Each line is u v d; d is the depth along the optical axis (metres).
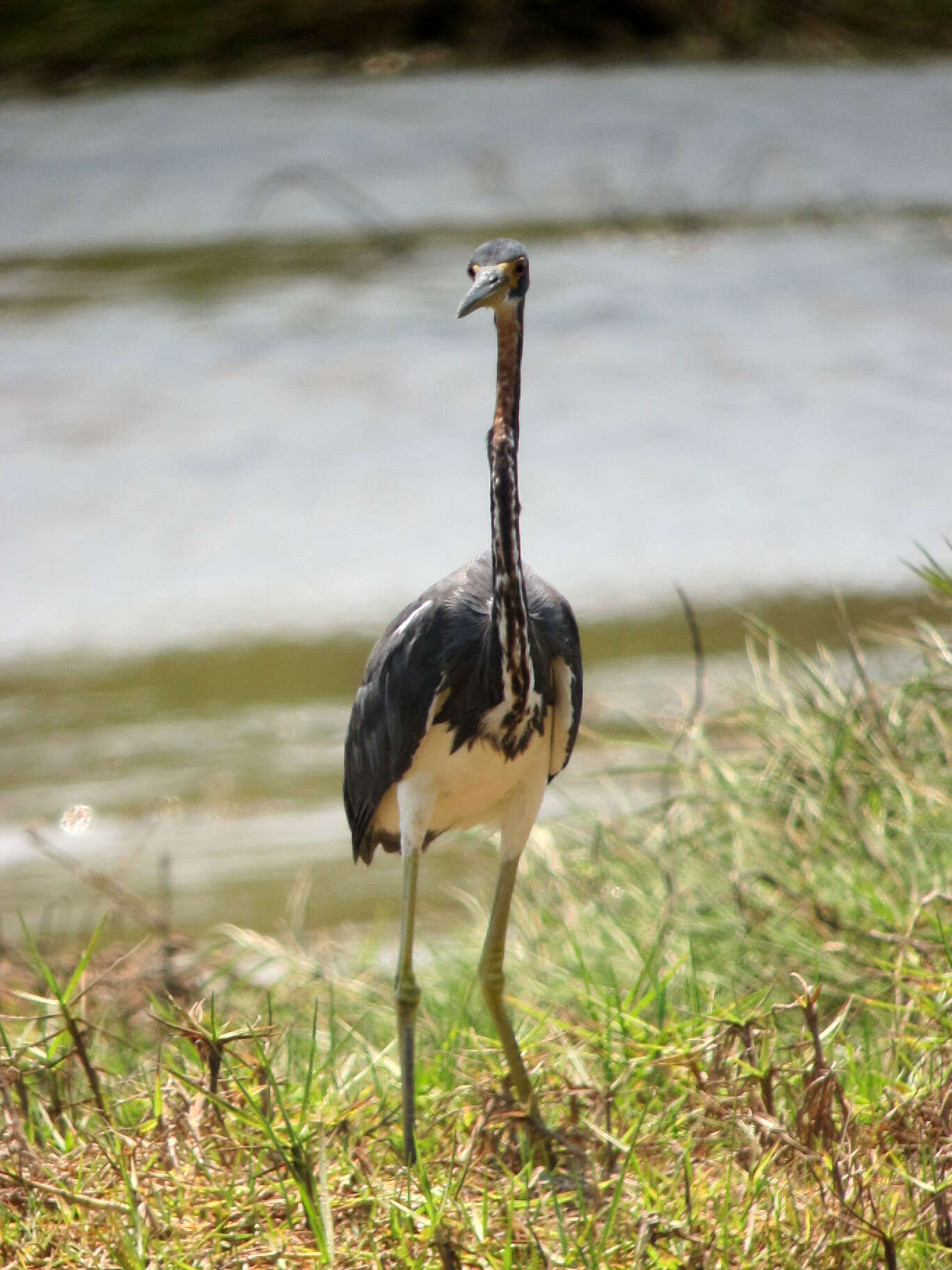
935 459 17.25
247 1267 5.05
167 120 33.69
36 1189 5.37
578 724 6.53
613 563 15.23
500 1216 5.24
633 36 38.25
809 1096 5.43
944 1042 5.91
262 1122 5.37
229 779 11.77
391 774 6.44
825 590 14.35
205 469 17.58
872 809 8.02
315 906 9.73
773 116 33.66
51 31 36.31
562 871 8.77
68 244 27.23
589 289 24.12
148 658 13.87
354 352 21.33
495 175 29.98
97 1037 7.42
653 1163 5.58
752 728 8.87
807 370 20.19
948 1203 5.11
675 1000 7.05
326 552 15.48
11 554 15.40
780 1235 5.05
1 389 19.94
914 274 24.50
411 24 37.59
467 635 6.17
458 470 17.58
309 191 29.39
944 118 33.84
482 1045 6.71
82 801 11.52
